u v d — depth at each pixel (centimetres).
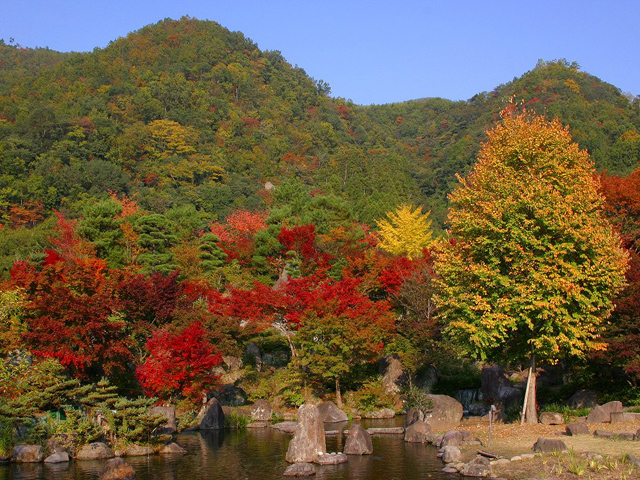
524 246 2600
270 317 4031
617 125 11981
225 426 3338
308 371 3969
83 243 5162
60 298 3178
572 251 2569
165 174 11456
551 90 14538
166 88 14788
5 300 2989
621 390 2947
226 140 13812
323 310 3778
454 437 2400
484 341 2623
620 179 4047
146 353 3831
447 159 13962
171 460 2400
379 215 8638
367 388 3819
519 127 2878
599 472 1731
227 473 2147
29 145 10588
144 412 2620
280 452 2556
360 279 4234
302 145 15088
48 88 14300
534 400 2758
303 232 5550
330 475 2059
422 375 4000
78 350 3203
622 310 2756
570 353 2866
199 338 3347
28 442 2450
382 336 3781
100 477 2034
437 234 8025
